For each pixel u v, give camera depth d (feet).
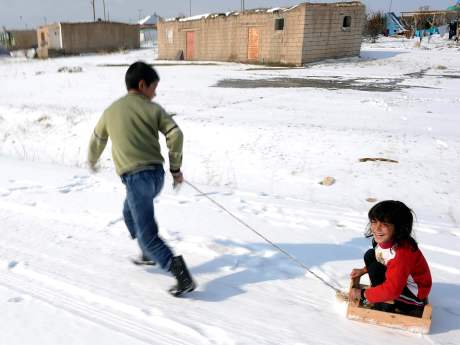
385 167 28.35
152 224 11.14
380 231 9.57
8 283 11.66
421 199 23.30
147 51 162.91
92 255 13.56
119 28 176.55
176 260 10.88
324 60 102.83
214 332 9.70
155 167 10.95
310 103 51.52
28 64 125.70
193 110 47.50
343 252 13.97
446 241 15.35
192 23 119.65
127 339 9.29
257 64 105.50
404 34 170.71
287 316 10.45
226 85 68.13
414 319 9.82
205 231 15.53
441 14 168.45
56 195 19.45
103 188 20.63
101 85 70.49
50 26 171.01
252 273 12.60
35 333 9.46
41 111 48.96
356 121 41.75
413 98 53.62
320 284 12.01
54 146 40.50
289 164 29.84
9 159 28.55
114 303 10.78
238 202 19.13
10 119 49.19
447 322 10.34
